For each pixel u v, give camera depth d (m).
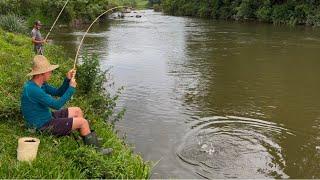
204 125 12.09
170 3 69.38
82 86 11.21
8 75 11.53
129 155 7.56
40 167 6.02
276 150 10.34
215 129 11.74
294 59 23.28
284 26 44.22
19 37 21.89
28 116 6.98
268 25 45.62
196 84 17.31
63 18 42.88
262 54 24.95
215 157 9.79
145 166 7.34
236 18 53.91
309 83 17.61
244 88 16.69
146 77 18.52
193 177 8.79
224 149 10.27
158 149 10.25
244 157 9.88
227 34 35.94
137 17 59.53
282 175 9.07
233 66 21.25
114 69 20.23
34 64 6.83
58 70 13.34
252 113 13.38
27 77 10.48
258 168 9.34
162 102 14.52
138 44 29.38
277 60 22.98
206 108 13.85
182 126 11.97
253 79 18.33
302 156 10.06
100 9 48.47
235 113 13.32
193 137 11.07
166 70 20.14
